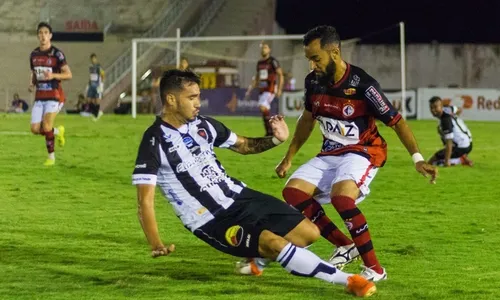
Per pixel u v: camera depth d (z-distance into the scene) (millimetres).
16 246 15547
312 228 12172
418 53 81188
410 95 67188
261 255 12016
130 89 74938
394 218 19500
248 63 79875
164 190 12195
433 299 11922
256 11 82875
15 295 11875
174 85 11852
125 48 80438
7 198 21688
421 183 26250
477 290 12484
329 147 13531
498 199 22906
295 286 12594
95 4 83562
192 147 12078
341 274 11945
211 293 12102
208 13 82750
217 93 68438
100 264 14102
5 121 54312
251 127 52094
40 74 29203
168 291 12211
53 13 82938
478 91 66188
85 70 77875
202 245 15930
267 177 27188
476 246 16109
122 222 18359
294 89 72312
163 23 82188
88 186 24250
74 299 11695
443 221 19125
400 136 13125
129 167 29172
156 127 12000
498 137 47156
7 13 82688
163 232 17250
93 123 55031
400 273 13633
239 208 12094
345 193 12727
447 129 31000
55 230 17281
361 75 13023
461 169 30688
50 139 29312
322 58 12844
